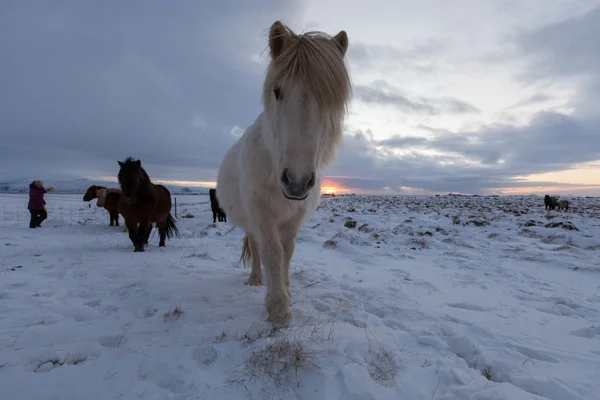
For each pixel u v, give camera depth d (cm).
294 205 275
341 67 220
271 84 220
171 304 326
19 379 188
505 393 177
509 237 838
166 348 231
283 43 226
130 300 338
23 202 2319
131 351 227
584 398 186
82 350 230
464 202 2661
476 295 393
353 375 185
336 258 595
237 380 186
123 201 605
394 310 324
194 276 437
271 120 228
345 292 376
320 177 276
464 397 178
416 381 190
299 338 230
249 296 348
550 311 348
